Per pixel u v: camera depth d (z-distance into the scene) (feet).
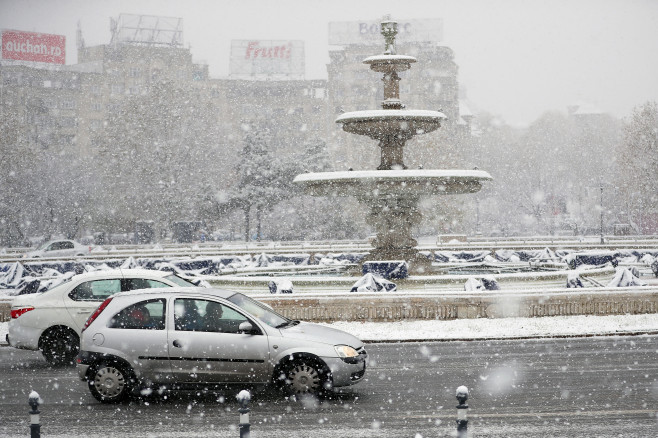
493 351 64.44
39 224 321.52
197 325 45.62
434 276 100.78
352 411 42.83
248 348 45.09
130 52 544.62
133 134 331.36
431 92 518.37
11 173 306.14
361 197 108.27
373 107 530.68
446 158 339.57
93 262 139.13
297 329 46.37
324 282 97.19
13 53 526.98
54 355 61.26
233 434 38.04
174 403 45.62
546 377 52.16
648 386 48.75
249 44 567.18
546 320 78.13
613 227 328.90
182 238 317.63
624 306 81.05
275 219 358.43
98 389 45.62
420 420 40.57
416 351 65.10
